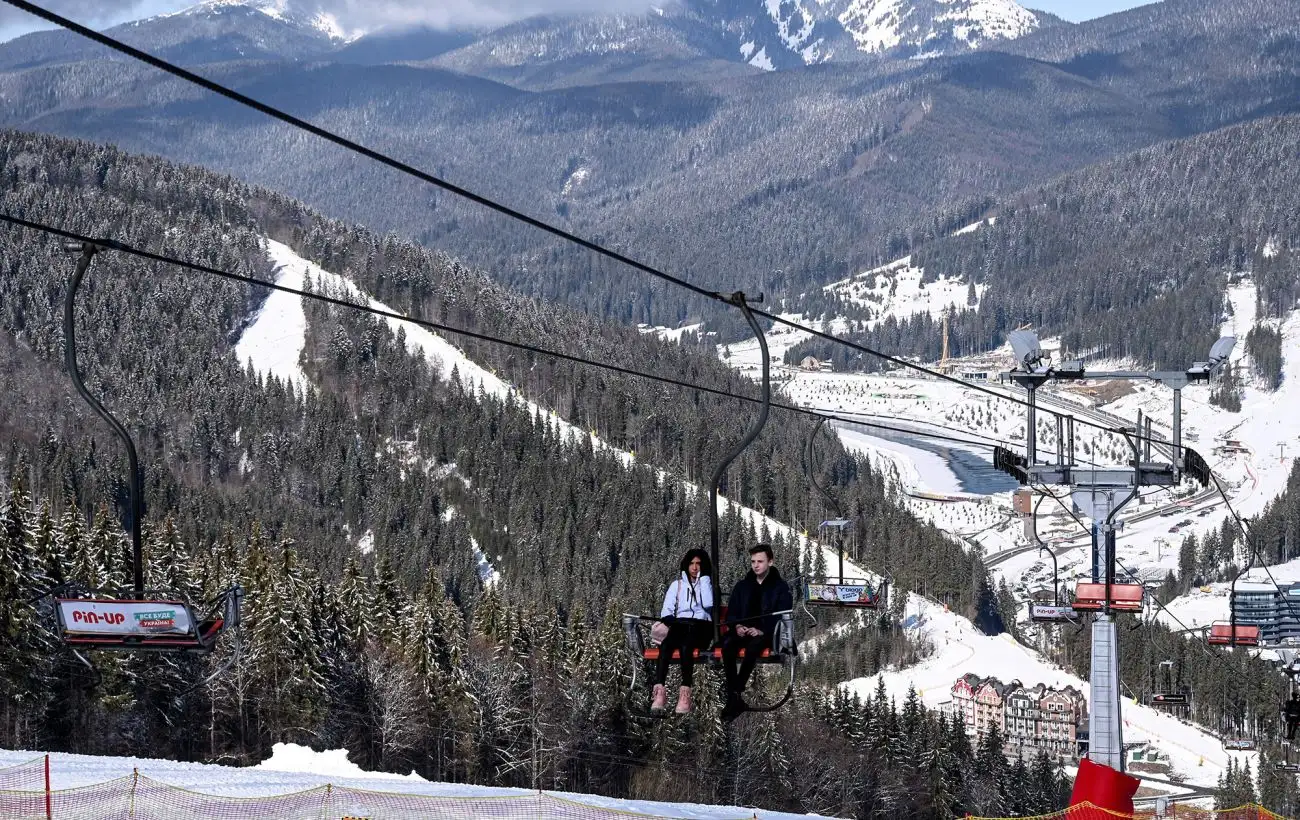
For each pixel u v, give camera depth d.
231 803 39.84
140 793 40.66
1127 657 194.38
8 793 39.53
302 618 96.00
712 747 103.56
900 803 114.44
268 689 93.81
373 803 41.41
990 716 179.12
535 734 103.75
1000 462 39.28
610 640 107.00
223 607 24.50
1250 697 181.25
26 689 81.81
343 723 99.12
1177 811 131.62
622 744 104.75
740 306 23.34
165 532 103.06
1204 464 37.81
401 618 112.50
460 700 101.62
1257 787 135.38
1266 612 145.12
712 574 22.38
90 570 88.38
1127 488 37.97
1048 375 38.59
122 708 85.25
